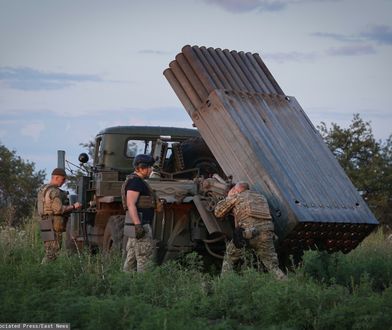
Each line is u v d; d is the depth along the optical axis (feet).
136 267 50.75
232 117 56.08
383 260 56.54
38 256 58.23
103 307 34.99
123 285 43.47
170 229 56.34
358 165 143.23
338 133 144.05
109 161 69.46
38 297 37.91
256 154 54.03
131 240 50.03
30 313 35.83
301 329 37.60
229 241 53.78
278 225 52.01
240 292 41.06
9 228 69.67
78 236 71.72
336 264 52.08
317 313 38.09
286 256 54.29
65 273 46.26
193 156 64.08
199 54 60.18
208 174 64.28
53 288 41.86
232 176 55.47
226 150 56.39
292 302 38.17
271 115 58.13
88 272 46.91
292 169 54.19
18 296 39.27
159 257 56.24
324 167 56.39
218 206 51.75
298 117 59.57
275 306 38.22
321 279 49.47
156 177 62.59
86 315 35.37
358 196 55.67
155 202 50.60
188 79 59.93
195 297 41.42
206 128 58.34
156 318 34.01
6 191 157.58
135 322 34.65
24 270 46.62
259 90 60.90
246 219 50.52
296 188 52.90
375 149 142.61
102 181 62.90
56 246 55.67
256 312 39.19
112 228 59.26
